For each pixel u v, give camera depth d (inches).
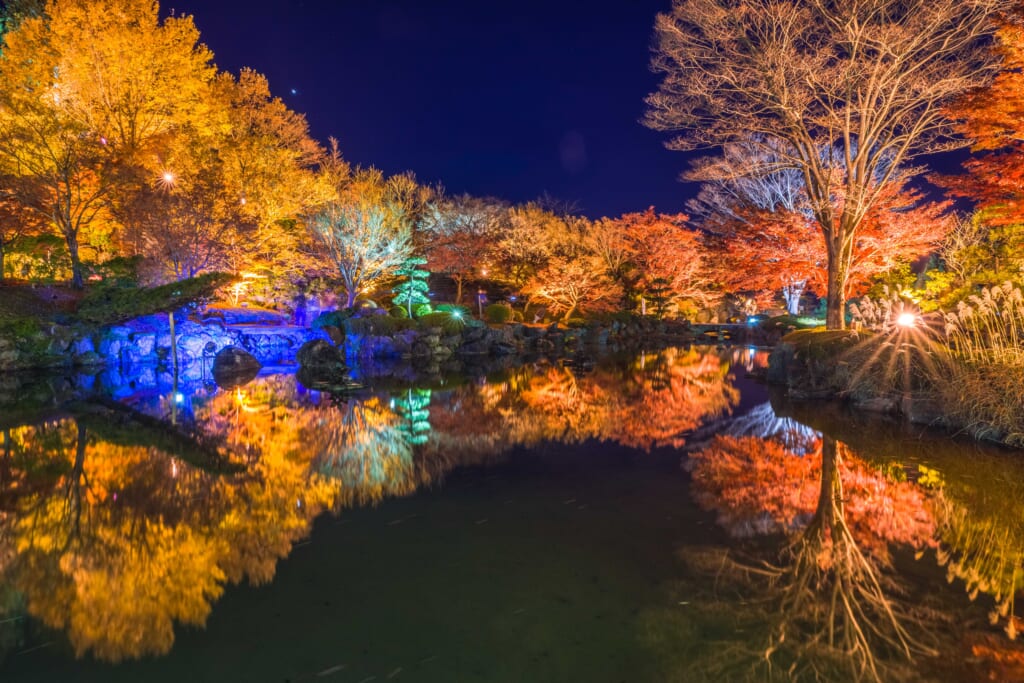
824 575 163.9
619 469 281.1
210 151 986.7
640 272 1593.3
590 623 137.6
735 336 1539.1
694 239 1491.1
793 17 555.5
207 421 396.2
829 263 647.1
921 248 738.2
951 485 250.4
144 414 419.2
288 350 909.8
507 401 502.9
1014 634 133.6
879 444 325.4
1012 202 492.4
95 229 931.3
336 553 178.7
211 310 914.1
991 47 457.4
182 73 1016.2
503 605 146.2
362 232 1022.4
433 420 410.9
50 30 964.6
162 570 166.4
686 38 590.6
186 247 818.8
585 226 1667.1
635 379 673.0
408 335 973.2
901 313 443.2
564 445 333.4
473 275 1483.8
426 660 121.6
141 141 962.7
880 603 148.6
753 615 141.9
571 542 188.7
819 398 494.6
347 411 444.8
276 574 163.5
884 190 697.6
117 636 131.0
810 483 255.9
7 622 137.0
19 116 776.3
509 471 277.1
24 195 765.3
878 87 581.3
